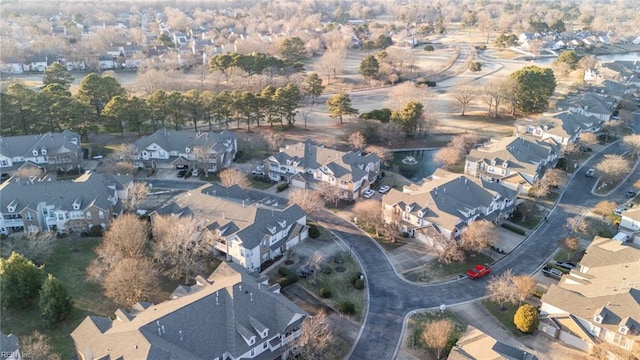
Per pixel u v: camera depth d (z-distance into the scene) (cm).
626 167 12912
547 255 9625
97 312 7919
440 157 13775
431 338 7000
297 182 12406
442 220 9850
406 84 18762
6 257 9031
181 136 13600
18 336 7362
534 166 12375
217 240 9281
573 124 15288
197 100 15462
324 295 8312
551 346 7344
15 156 12500
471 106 19138
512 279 8200
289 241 9656
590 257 8619
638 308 7150
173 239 8569
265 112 16650
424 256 9588
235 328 6725
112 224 9494
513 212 11156
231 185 11031
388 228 10219
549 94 17800
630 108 18162
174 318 6519
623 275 7988
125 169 12381
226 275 7725
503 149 12925
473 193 10719
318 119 17475
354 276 8875
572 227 10138
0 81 19250
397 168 13800
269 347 6888
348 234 10338
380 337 7500
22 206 10025
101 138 15112
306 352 6831
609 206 10912
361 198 11888
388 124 14988
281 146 14512
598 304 7400
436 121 16025
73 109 14250
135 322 6588
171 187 12331
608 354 6888
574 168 13725
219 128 16325
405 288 8650
